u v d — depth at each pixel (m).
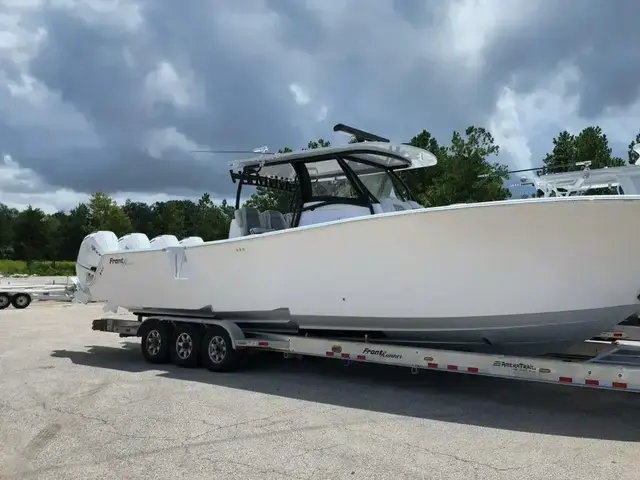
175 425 4.98
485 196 20.14
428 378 6.97
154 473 3.86
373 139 7.51
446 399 5.87
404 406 5.59
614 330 6.68
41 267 51.50
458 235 5.24
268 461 4.05
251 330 7.58
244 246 6.78
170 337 8.07
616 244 4.79
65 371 7.59
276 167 7.66
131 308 8.48
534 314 5.31
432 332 5.98
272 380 6.89
